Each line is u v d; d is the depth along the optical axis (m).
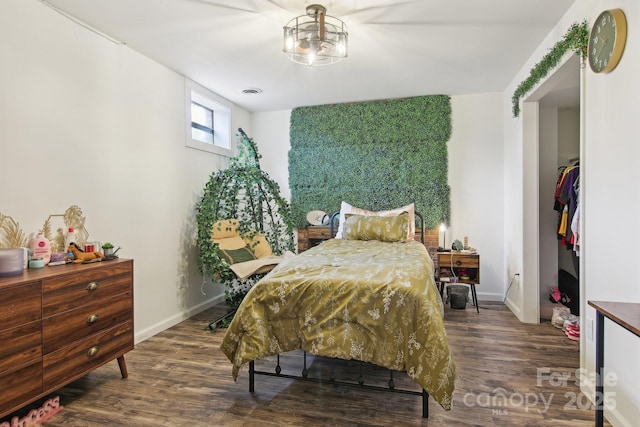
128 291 2.26
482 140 4.03
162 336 2.97
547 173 3.77
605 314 1.27
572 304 3.45
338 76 3.41
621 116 1.68
